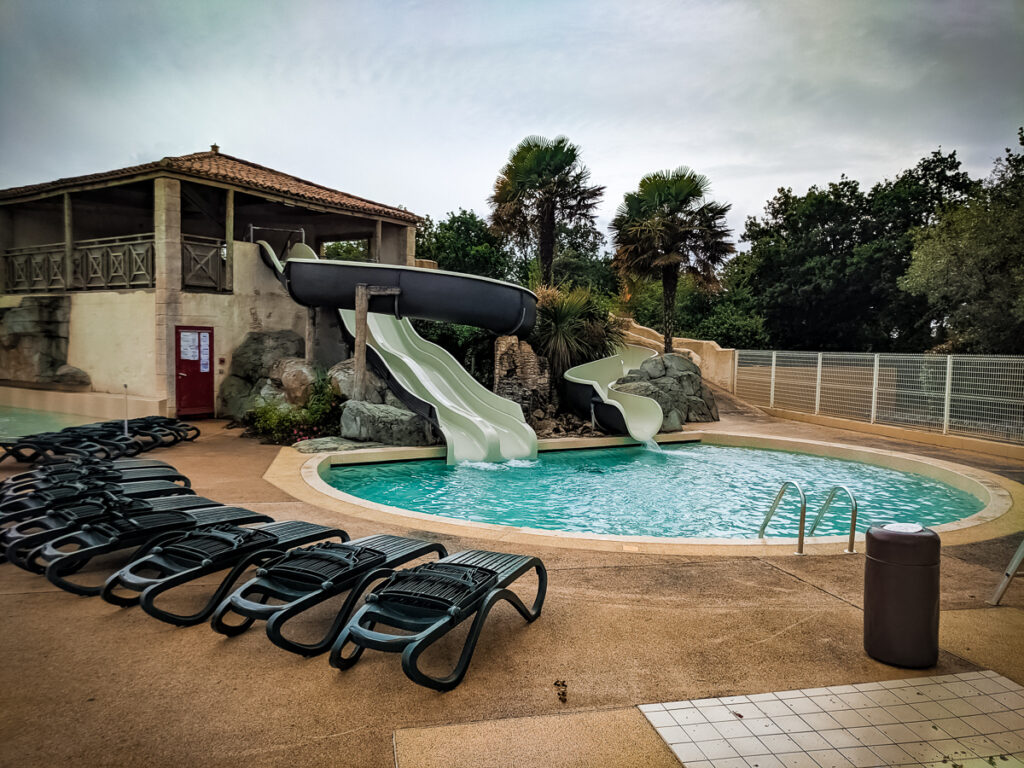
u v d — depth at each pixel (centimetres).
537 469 1249
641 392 1723
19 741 290
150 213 1897
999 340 1634
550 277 2598
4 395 1282
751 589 510
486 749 288
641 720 314
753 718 316
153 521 521
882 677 363
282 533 510
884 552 379
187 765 273
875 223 3253
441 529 677
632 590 504
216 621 385
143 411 1480
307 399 1452
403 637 326
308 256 1902
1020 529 733
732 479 1180
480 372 2034
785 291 3344
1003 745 295
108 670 360
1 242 1675
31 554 493
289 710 319
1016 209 1562
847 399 1739
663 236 2134
